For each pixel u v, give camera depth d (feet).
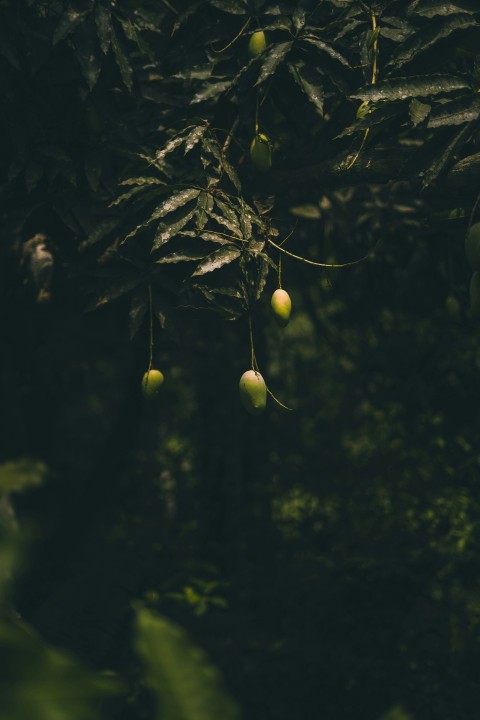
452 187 7.72
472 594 13.33
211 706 1.73
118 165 9.32
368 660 12.59
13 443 15.99
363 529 14.57
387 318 15.65
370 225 12.05
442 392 15.19
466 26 6.97
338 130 8.38
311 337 19.77
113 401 23.85
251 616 13.52
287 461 16.72
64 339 18.16
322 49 7.96
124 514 16.96
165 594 12.19
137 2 9.04
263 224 8.03
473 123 6.83
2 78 8.55
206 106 9.18
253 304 7.80
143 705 10.49
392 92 6.75
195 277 8.13
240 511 15.46
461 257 10.88
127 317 9.95
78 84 8.81
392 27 7.82
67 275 8.83
